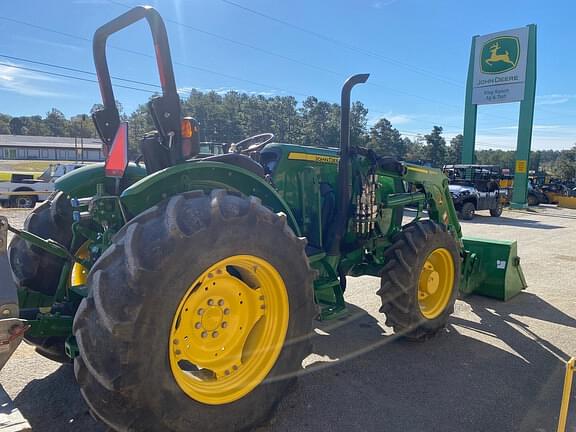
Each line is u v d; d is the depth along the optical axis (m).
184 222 2.30
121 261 2.19
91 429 2.79
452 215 5.64
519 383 3.56
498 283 5.74
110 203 2.97
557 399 3.33
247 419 2.63
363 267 4.77
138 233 2.25
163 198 2.67
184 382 2.44
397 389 3.42
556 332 4.70
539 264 8.26
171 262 2.21
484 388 3.46
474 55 23.52
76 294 3.06
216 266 2.42
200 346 2.56
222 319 2.64
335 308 3.82
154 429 2.25
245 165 3.21
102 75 3.14
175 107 2.68
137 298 2.12
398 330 4.20
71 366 3.58
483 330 4.73
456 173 19.53
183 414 2.35
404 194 4.92
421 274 4.36
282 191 4.05
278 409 3.10
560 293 6.20
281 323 2.79
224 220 2.41
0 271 2.15
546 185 28.41
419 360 3.95
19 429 1.94
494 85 23.02
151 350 2.17
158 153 2.86
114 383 2.10
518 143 22.88
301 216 4.16
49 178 19.66
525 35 21.95
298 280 2.81
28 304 3.36
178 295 2.25
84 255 3.61
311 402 3.21
